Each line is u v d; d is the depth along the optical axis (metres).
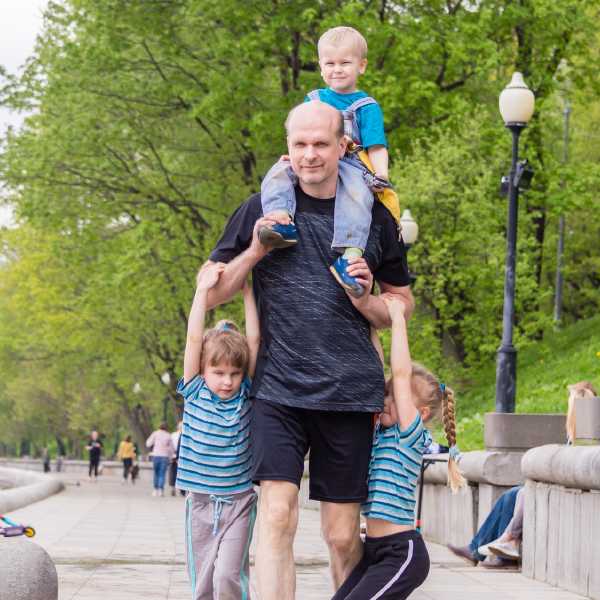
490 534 14.30
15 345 71.50
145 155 44.00
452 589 11.78
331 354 6.98
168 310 49.97
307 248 7.08
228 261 7.36
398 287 7.54
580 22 40.94
